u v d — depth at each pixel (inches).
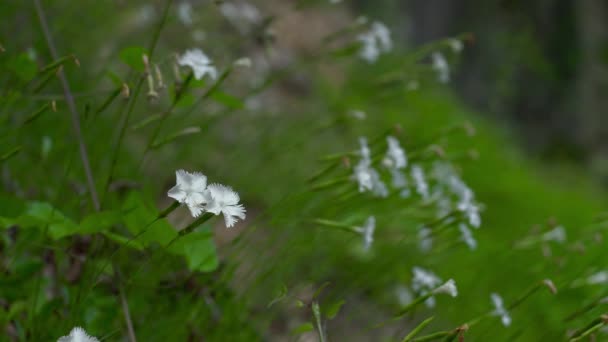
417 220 50.7
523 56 181.8
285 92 100.3
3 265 41.4
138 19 70.3
